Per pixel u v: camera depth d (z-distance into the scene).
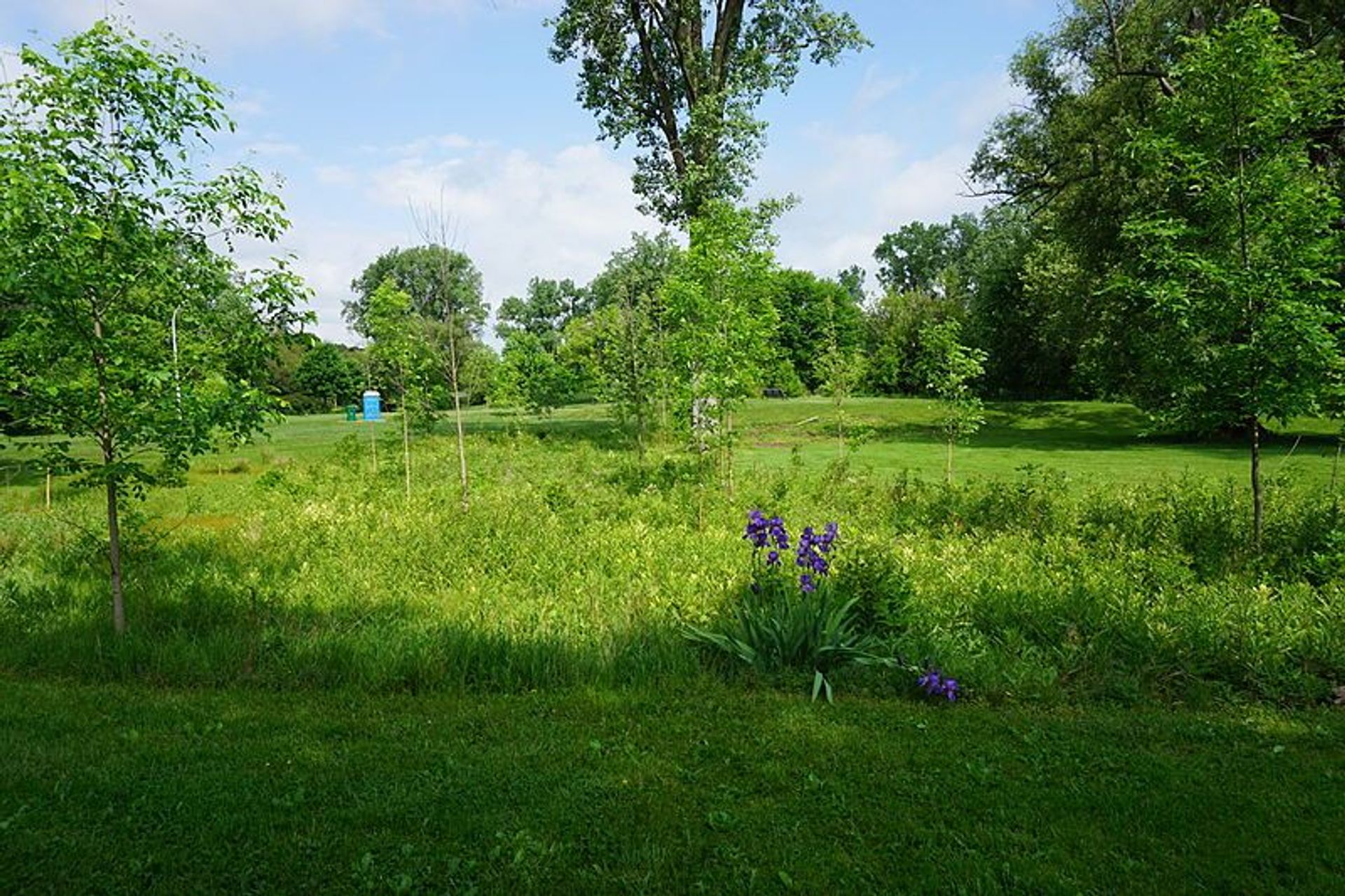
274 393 7.39
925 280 106.06
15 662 6.41
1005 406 42.88
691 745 4.82
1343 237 8.64
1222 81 8.30
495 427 32.25
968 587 7.60
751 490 13.78
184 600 7.57
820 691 5.80
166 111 6.22
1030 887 3.37
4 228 5.30
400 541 10.08
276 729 5.10
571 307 96.62
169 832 3.77
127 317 6.35
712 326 12.80
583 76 25.75
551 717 5.32
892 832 3.81
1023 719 5.27
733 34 24.64
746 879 3.43
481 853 3.62
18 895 3.25
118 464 6.40
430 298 15.05
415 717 5.32
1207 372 8.70
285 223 6.87
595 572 8.69
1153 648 6.12
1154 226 8.69
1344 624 6.35
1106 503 11.65
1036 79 29.47
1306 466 19.23
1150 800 4.11
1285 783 4.32
